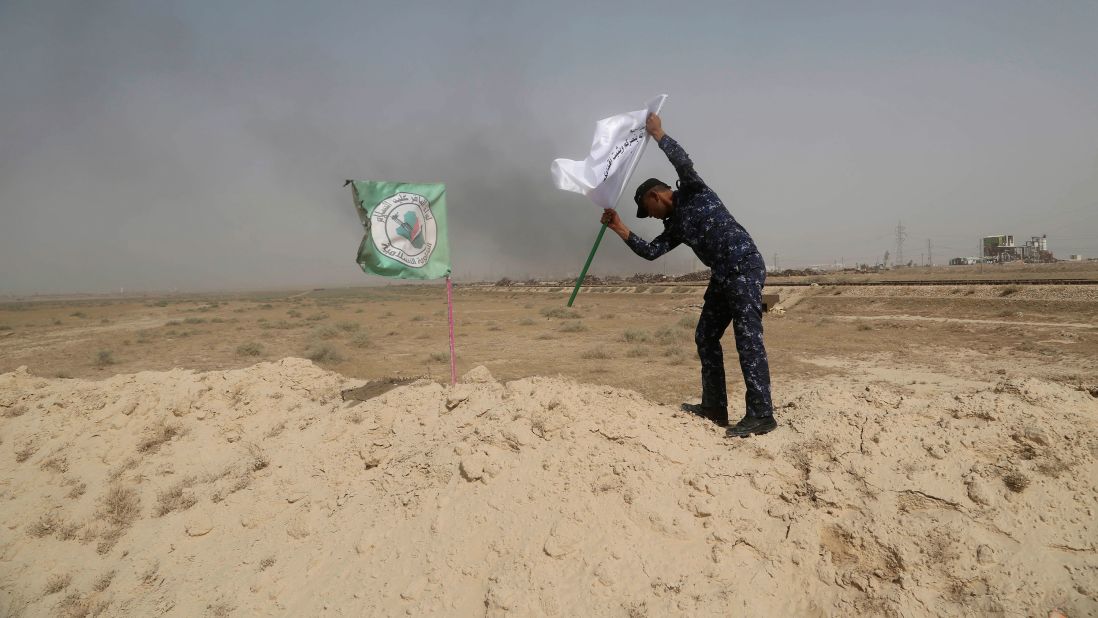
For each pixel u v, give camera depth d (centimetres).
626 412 412
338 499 452
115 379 770
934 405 354
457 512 372
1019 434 304
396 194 646
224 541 454
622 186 427
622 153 427
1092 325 2011
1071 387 361
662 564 298
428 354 2058
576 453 377
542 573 307
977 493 283
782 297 4044
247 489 507
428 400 561
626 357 1825
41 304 9631
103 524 518
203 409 689
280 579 379
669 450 367
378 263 639
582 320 3606
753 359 379
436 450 447
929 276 6769
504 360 1838
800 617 267
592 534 321
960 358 1619
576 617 284
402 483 431
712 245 390
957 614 242
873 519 288
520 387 506
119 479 586
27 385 829
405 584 339
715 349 435
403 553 363
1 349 2523
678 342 2181
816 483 314
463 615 308
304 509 455
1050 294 2541
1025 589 242
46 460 630
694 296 5100
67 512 546
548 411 423
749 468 341
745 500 320
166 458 612
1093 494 271
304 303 7531
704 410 442
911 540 273
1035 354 1605
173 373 771
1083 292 2405
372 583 349
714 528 310
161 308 6819
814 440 350
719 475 337
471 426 465
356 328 3191
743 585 279
